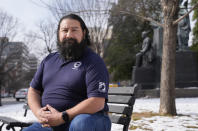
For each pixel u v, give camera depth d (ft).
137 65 63.57
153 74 62.23
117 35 86.02
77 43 6.77
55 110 6.23
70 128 5.87
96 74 6.36
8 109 35.58
